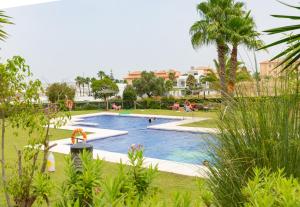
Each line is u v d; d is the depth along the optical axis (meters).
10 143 10.95
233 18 16.27
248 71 2.44
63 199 1.56
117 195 1.26
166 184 5.63
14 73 3.71
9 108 3.82
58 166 7.36
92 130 15.41
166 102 28.03
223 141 2.16
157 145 12.95
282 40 2.50
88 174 1.68
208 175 2.19
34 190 3.62
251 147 2.01
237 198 1.89
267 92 2.28
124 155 8.80
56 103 4.02
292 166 1.89
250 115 2.15
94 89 40.59
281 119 2.05
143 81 43.97
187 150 11.41
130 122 21.05
